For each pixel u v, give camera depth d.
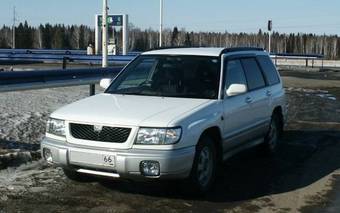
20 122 11.05
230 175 8.16
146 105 6.85
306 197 7.09
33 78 11.27
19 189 6.93
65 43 113.38
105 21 21.73
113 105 6.89
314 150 10.17
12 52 44.31
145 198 6.77
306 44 131.50
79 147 6.41
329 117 14.72
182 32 102.69
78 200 6.59
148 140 6.23
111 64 31.70
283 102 9.84
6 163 8.00
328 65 56.47
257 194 7.16
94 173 6.43
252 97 8.30
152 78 7.82
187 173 6.42
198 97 7.35
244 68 8.45
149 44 100.69
